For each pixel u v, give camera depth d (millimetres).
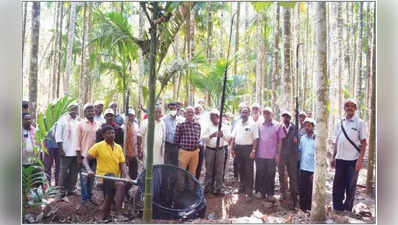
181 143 4992
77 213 4668
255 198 5113
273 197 5125
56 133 4938
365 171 6105
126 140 5098
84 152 4895
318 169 4477
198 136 5039
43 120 4797
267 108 5172
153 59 4340
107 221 4461
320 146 4449
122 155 4570
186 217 4574
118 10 6410
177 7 4422
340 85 6523
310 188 4941
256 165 5164
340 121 4867
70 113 4984
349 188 4777
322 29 4355
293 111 6488
